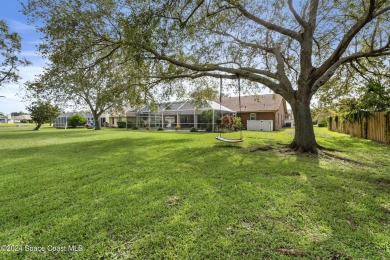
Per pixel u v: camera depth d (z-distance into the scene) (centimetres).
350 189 339
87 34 714
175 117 2358
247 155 639
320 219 242
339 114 1463
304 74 677
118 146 896
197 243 201
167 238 210
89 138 1297
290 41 859
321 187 350
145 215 258
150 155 666
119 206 287
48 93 838
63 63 734
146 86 947
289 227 226
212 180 392
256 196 311
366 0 650
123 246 201
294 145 720
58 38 695
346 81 1019
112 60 848
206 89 1214
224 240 204
